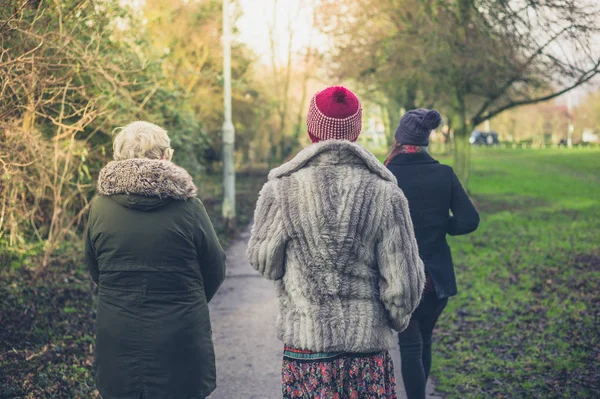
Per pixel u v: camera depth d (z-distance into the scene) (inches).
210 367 105.8
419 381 136.6
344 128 102.3
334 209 97.1
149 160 104.2
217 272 109.5
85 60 243.9
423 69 591.5
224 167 587.5
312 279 96.7
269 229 98.7
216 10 881.5
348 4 651.5
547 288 300.8
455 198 143.6
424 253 141.2
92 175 362.9
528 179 1073.5
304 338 95.8
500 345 219.8
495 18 488.4
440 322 256.1
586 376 180.9
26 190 275.9
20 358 193.8
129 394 100.9
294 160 101.0
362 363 97.6
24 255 302.0
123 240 101.9
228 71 587.8
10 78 206.4
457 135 663.1
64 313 243.8
